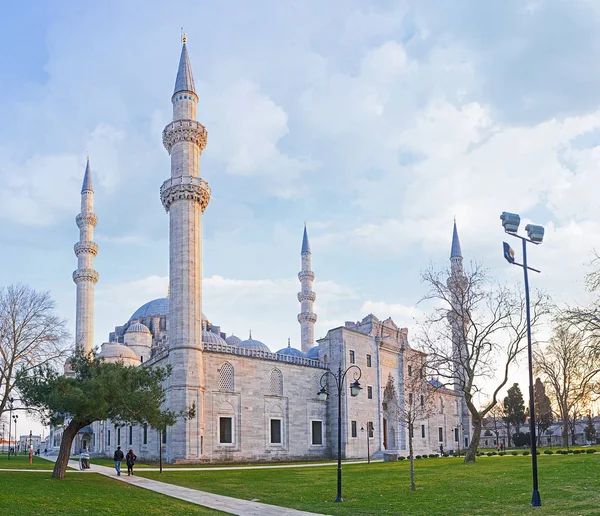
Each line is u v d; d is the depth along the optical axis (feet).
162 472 178.09
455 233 423.23
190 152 255.50
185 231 243.19
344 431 288.30
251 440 253.65
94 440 355.15
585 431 451.94
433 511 89.04
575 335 140.46
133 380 150.00
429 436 368.27
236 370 254.27
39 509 88.74
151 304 389.80
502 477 126.82
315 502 105.70
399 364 343.05
